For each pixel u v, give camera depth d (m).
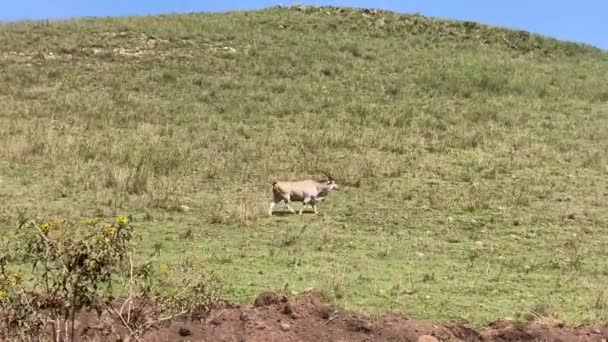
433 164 16.47
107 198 12.77
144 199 12.77
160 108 20.95
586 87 26.80
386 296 8.04
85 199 12.81
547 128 20.86
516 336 6.79
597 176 16.16
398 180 15.27
